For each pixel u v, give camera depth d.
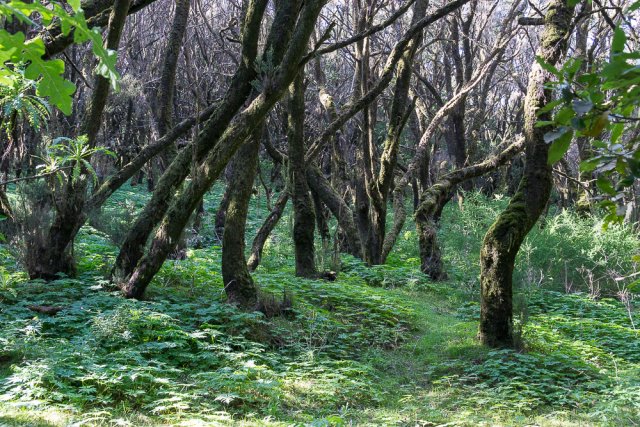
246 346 8.12
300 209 12.66
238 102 9.09
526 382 8.02
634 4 1.45
